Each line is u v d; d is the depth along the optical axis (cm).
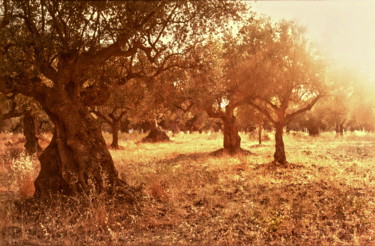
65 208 912
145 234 769
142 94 1377
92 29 931
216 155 2444
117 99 1393
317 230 772
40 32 980
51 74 989
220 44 1652
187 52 1127
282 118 1848
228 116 2486
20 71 939
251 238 727
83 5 851
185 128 6750
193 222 858
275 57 1725
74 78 1010
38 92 1003
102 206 870
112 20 910
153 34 1045
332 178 1387
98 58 980
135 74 1173
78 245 695
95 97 1116
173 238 738
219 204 1012
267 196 1090
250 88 1761
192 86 1420
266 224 786
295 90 1870
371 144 3553
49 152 1042
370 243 693
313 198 1036
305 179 1413
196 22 1009
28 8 932
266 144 3584
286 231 762
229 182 1345
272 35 1741
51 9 929
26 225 823
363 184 1283
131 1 852
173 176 1445
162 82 1273
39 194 1022
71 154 1009
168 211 941
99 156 1019
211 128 7175
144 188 1137
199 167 1811
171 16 1020
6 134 3791
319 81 1716
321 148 3091
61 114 998
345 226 798
